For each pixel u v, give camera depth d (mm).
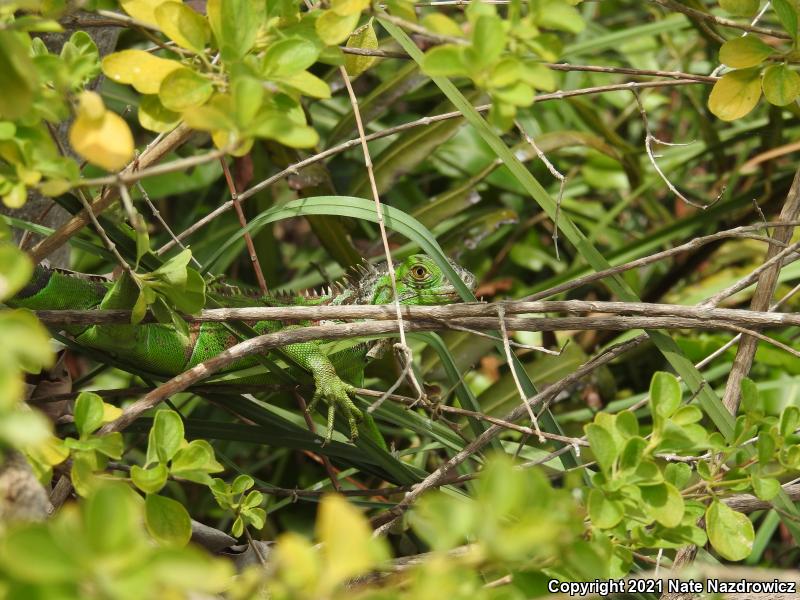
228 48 926
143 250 972
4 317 843
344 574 748
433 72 912
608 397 1248
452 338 1221
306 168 1211
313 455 1195
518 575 903
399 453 1132
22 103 885
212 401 1076
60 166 915
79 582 701
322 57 953
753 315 1017
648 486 925
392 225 1055
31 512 889
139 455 1201
